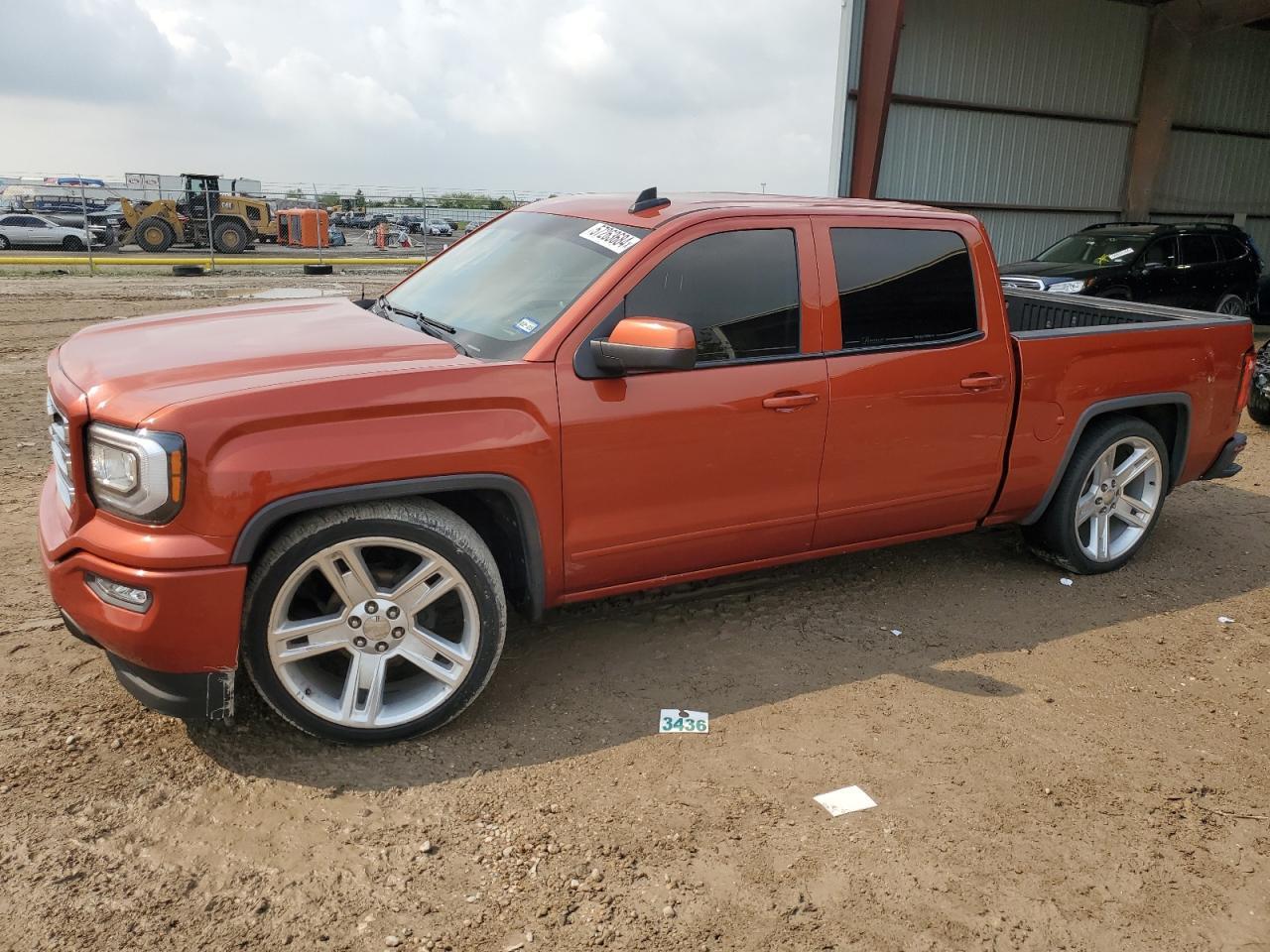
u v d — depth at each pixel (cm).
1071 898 262
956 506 429
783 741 331
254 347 322
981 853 279
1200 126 2061
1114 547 493
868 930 247
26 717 322
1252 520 595
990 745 335
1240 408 513
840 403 375
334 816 281
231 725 323
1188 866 278
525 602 343
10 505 533
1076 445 459
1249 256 1467
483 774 305
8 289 1705
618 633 406
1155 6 1909
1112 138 1988
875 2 1598
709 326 351
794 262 369
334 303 425
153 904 244
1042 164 1923
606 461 332
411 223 4484
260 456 275
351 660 308
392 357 314
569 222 390
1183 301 1402
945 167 1823
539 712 343
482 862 266
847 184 1691
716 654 391
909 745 332
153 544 271
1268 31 2055
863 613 436
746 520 371
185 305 1506
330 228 3562
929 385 397
